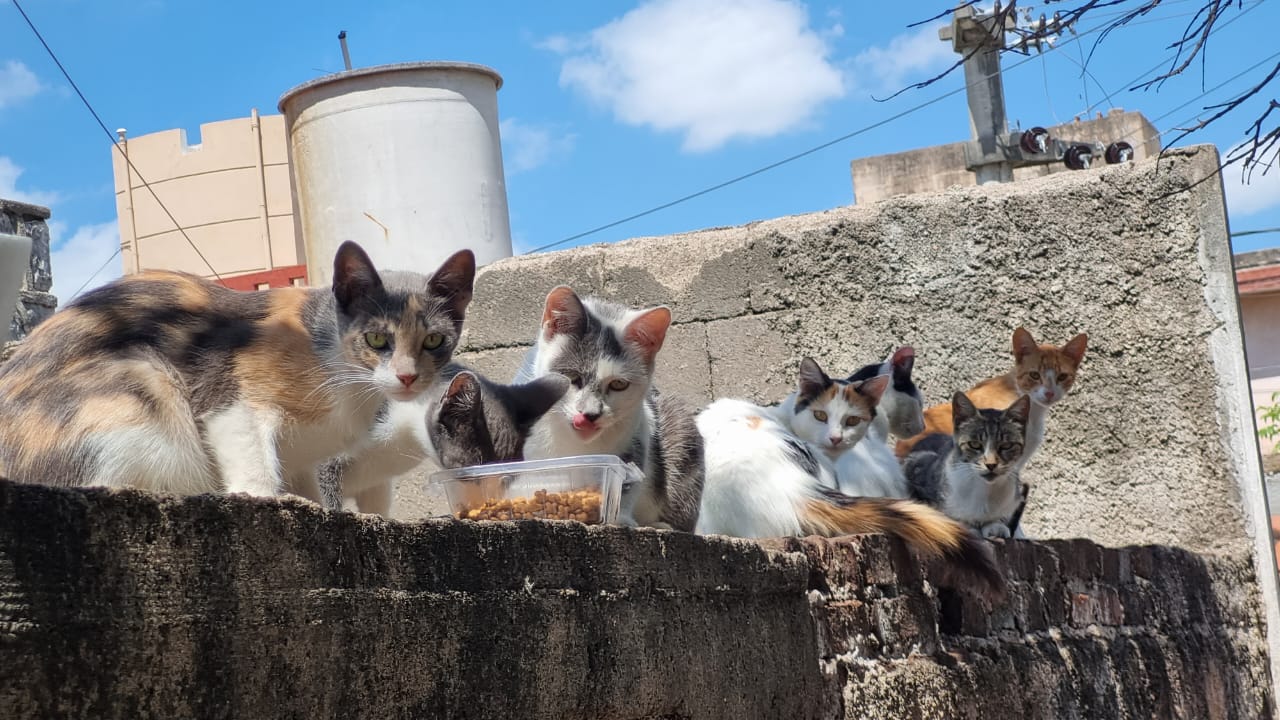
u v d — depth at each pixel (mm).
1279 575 3385
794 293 3389
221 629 1165
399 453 2328
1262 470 3246
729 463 2598
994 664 2525
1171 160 3254
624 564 1764
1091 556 2895
